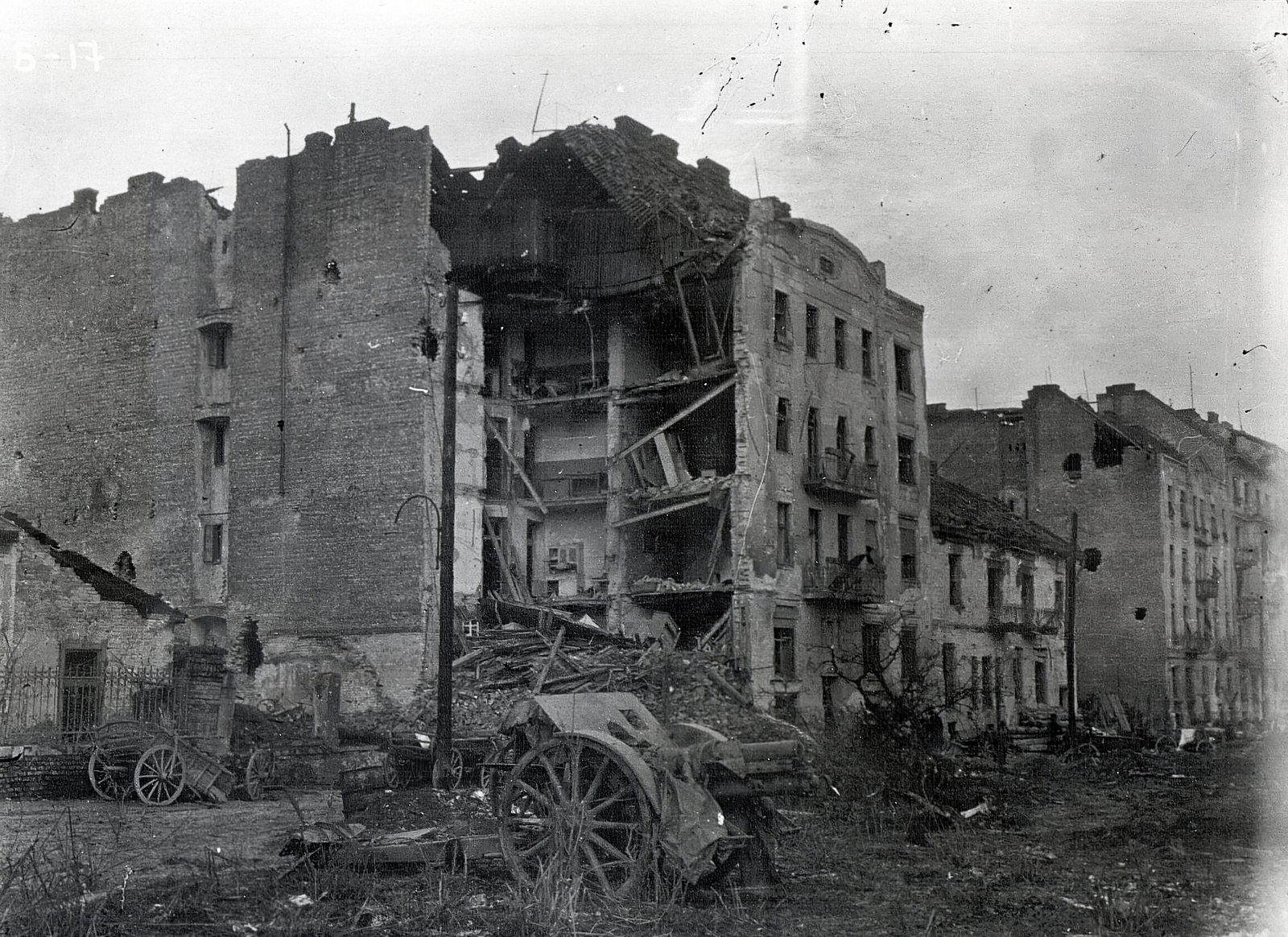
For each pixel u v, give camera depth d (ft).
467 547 106.63
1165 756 110.32
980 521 144.97
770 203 110.32
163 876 37.83
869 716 78.33
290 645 105.70
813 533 114.52
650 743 36.42
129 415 117.80
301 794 68.49
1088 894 37.91
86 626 78.69
